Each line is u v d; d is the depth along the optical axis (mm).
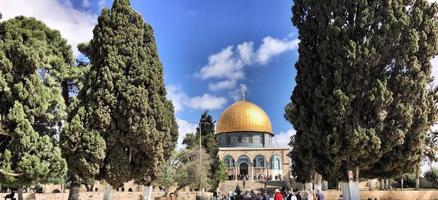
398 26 23281
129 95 25797
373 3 24188
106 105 25609
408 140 24391
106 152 25594
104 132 25484
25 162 22938
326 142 23312
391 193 42781
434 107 25250
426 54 24281
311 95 24750
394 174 25281
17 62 24031
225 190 80250
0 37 25719
